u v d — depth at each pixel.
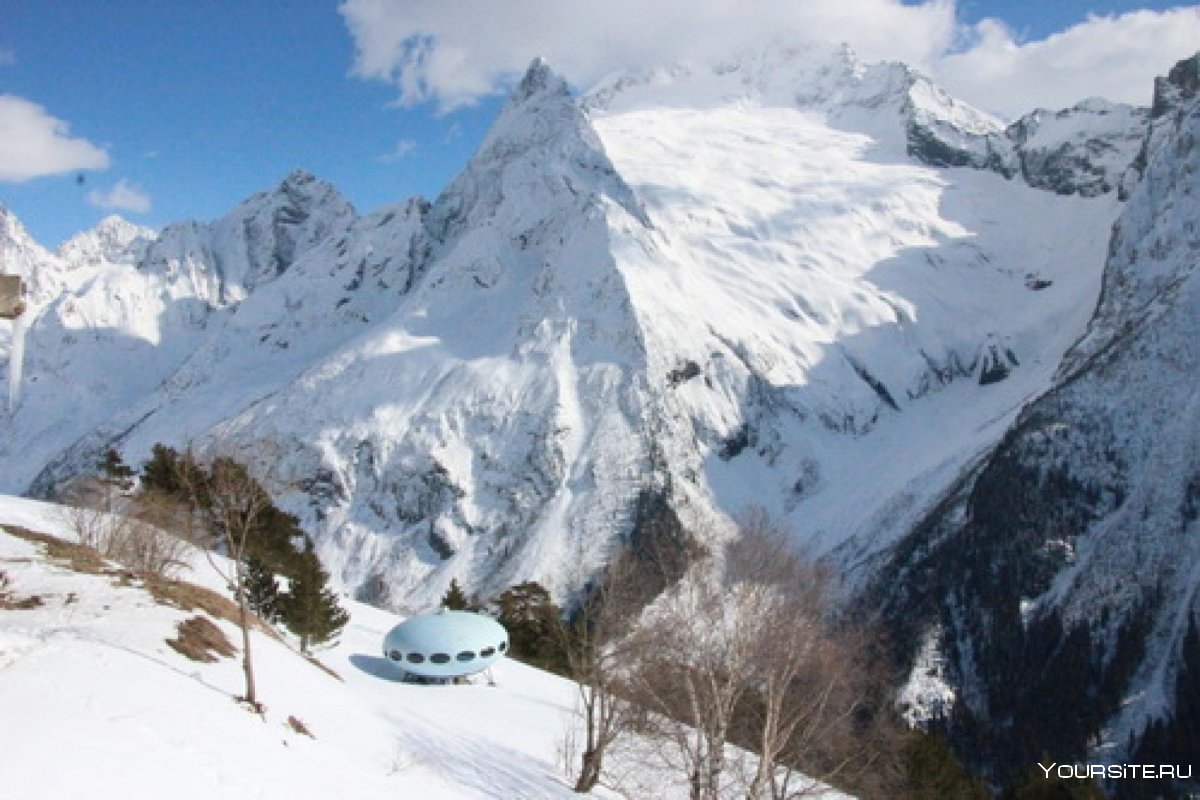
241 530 37.94
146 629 32.09
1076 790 55.47
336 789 25.06
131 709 23.42
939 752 51.34
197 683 28.59
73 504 60.28
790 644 36.91
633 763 45.62
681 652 38.53
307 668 40.38
